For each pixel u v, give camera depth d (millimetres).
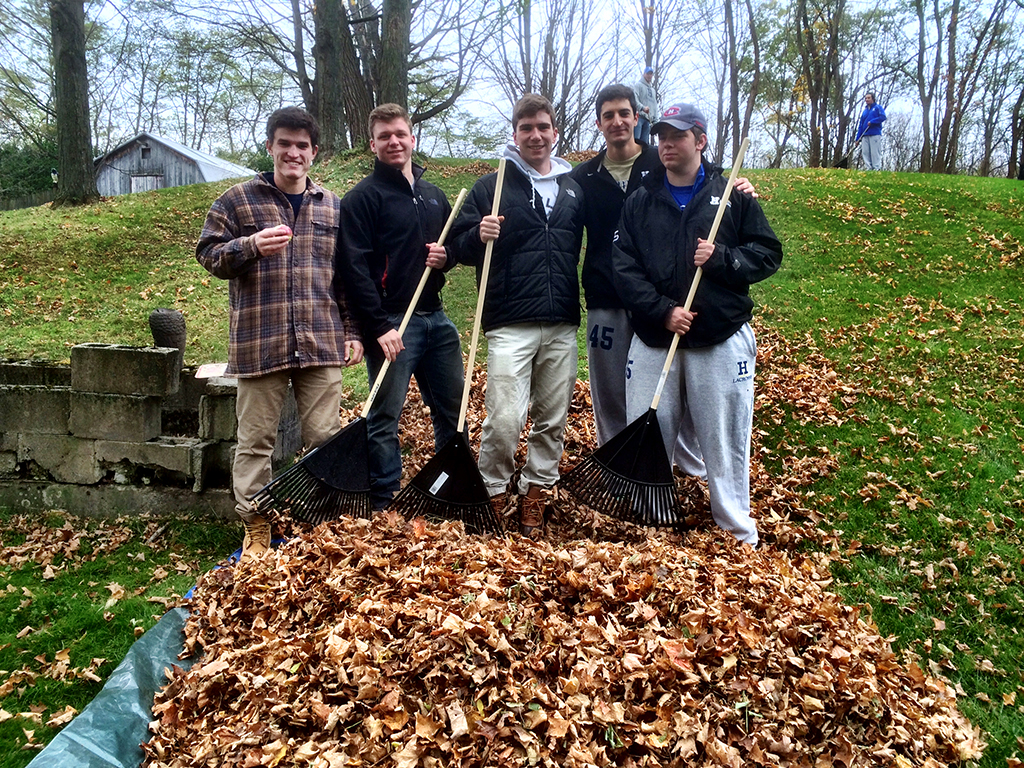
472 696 2383
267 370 3545
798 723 2393
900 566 3822
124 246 10805
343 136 14172
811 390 5852
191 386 4723
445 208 3953
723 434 3535
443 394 4035
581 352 6938
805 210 11102
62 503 4418
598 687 2404
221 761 2291
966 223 10180
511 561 3021
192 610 3133
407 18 12078
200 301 8656
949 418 5363
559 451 3832
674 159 3469
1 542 4109
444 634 2504
